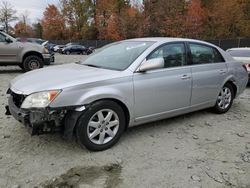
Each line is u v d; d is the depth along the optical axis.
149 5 43.16
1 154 3.65
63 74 3.92
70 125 3.54
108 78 3.78
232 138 4.42
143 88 4.07
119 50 4.67
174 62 4.57
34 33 78.81
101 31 57.03
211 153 3.87
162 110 4.41
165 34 40.47
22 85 3.72
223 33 40.41
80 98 3.55
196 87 4.85
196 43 5.01
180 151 3.89
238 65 5.86
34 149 3.80
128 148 3.94
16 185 3.01
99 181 3.13
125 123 4.07
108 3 56.72
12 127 4.55
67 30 64.12
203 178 3.25
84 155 3.68
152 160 3.62
